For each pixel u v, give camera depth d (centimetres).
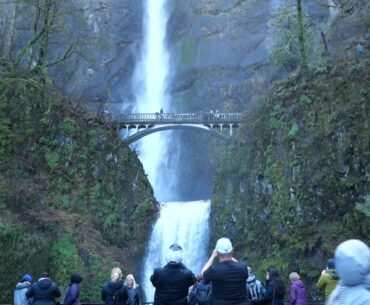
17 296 1298
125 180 4697
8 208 3619
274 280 1109
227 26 8219
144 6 8681
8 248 3198
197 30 8381
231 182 4400
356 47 4047
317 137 3719
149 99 8144
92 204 4297
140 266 4419
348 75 3694
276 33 6912
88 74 7650
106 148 4647
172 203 4850
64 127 4428
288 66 5062
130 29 8506
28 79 4241
